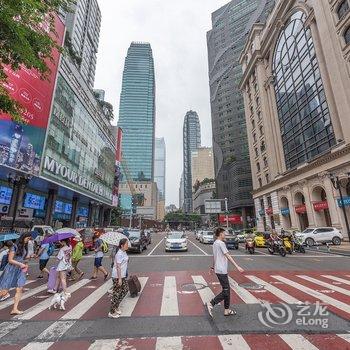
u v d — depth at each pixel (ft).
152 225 392.88
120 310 19.95
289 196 125.80
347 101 89.25
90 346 13.84
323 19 101.96
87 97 132.87
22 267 20.49
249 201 261.65
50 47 23.90
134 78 591.37
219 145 316.40
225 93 324.80
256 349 13.28
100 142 157.17
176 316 18.47
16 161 75.05
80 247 33.96
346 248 70.38
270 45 156.76
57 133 97.86
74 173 114.52
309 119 115.03
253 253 64.39
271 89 152.97
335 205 92.79
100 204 170.81
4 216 79.87
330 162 94.73
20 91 76.84
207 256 57.41
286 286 27.63
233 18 345.72
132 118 557.74
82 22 258.98
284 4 136.67
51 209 108.99
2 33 19.60
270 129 152.35
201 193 479.00
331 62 96.48
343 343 13.91
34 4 19.77
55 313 19.60
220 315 18.52
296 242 66.33
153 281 30.86
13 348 13.69
